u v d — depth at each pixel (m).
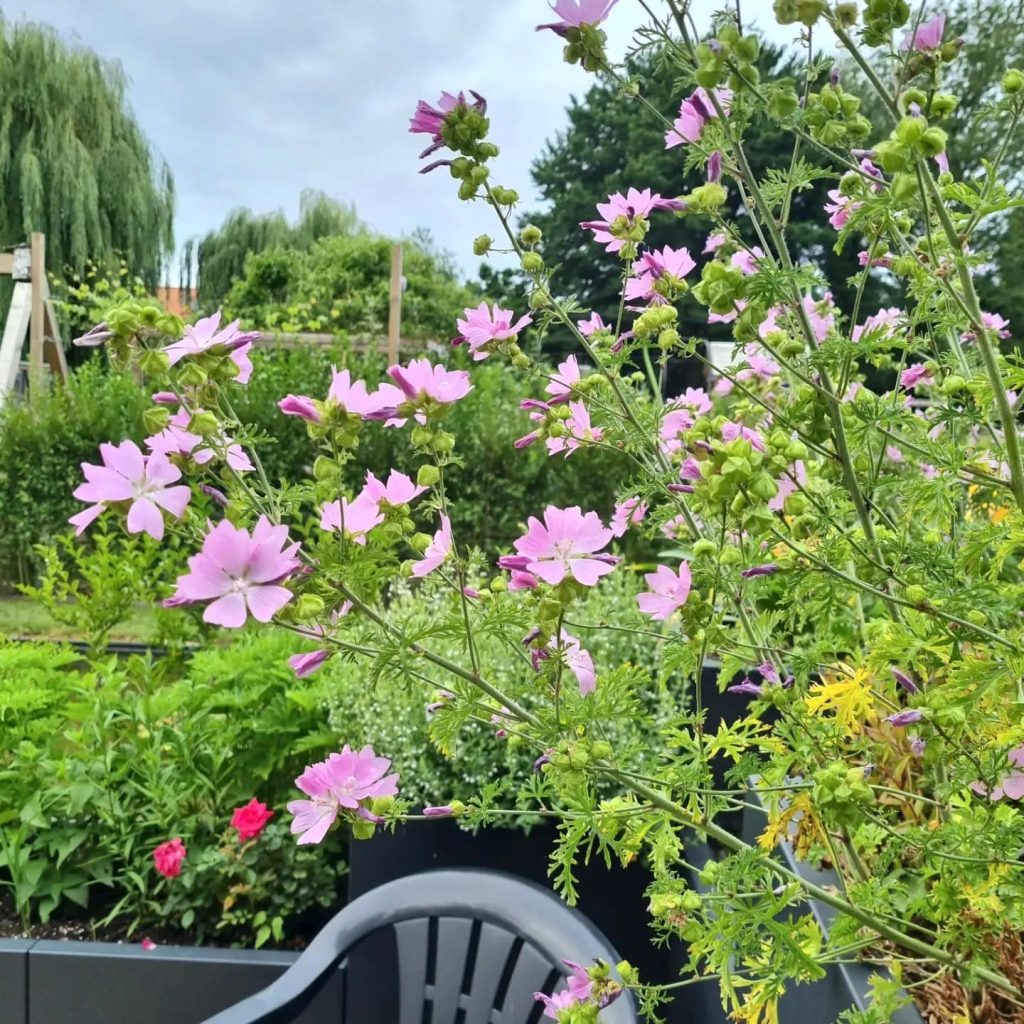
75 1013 2.28
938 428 1.49
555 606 0.98
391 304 8.17
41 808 2.50
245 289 15.79
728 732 1.22
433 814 1.22
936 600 1.00
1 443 6.29
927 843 1.04
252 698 2.78
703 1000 2.09
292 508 1.06
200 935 2.50
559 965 1.72
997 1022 1.30
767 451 1.07
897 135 0.84
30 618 5.77
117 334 0.96
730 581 1.10
